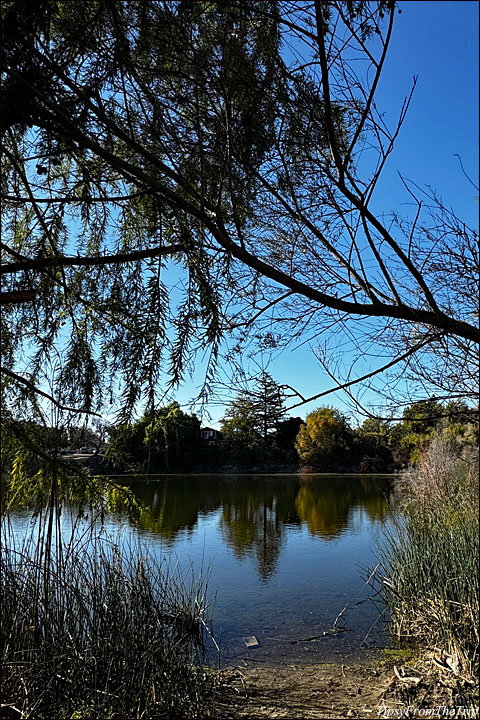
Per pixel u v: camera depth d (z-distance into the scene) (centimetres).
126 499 196
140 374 146
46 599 293
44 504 250
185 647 399
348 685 384
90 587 356
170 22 133
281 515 1309
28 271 174
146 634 359
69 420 171
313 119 166
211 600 580
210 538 949
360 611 555
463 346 221
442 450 877
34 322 179
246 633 492
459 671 378
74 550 350
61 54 134
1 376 179
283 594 609
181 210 156
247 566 743
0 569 202
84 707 285
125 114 147
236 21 146
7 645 278
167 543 867
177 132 150
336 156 166
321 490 2016
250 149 163
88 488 195
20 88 124
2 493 197
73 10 131
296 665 423
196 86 143
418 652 446
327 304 170
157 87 147
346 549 877
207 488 1658
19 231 183
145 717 301
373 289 202
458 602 454
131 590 383
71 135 133
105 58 135
